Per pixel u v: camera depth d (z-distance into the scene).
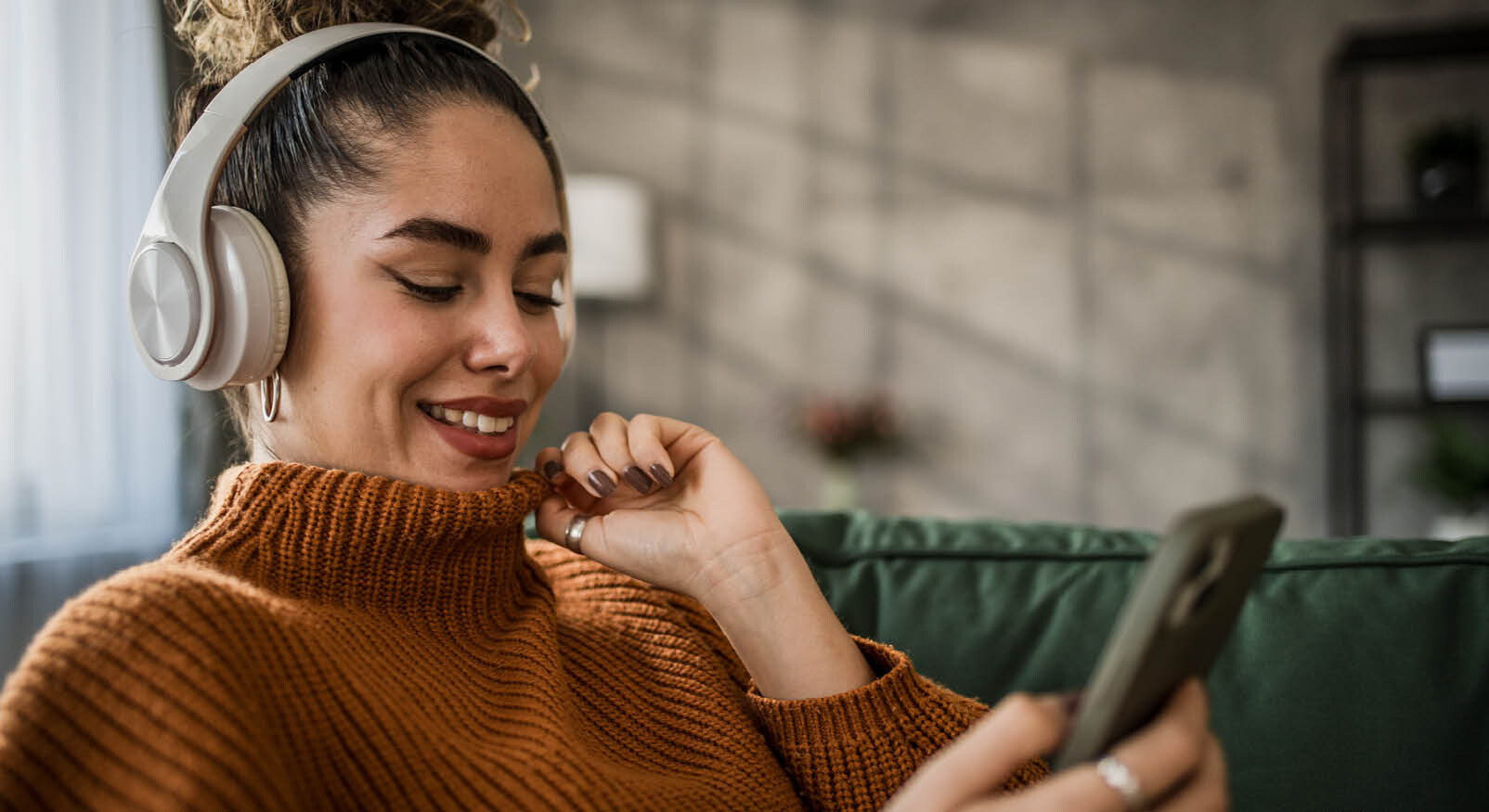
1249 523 0.45
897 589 1.10
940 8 4.09
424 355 0.73
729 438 4.27
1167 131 3.91
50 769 0.52
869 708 0.82
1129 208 3.95
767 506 0.88
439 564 0.77
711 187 4.27
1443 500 3.66
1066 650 1.05
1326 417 3.78
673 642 0.90
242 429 0.83
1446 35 3.38
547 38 4.35
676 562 0.87
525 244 0.77
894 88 4.13
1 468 2.32
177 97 0.89
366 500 0.73
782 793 0.82
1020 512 4.05
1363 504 3.72
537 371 0.80
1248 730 0.97
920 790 0.50
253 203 0.74
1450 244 3.68
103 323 2.49
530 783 0.67
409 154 0.72
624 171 4.32
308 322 0.73
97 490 2.47
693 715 0.85
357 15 0.86
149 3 2.58
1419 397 3.63
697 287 4.29
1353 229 3.51
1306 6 3.78
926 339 4.12
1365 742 0.95
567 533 0.89
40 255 2.38
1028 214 4.04
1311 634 1.00
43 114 2.38
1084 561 1.10
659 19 4.29
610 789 0.70
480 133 0.75
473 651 0.77
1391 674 0.97
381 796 0.63
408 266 0.72
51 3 2.39
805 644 0.85
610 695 0.84
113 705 0.53
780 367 4.23
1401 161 3.70
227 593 0.61
